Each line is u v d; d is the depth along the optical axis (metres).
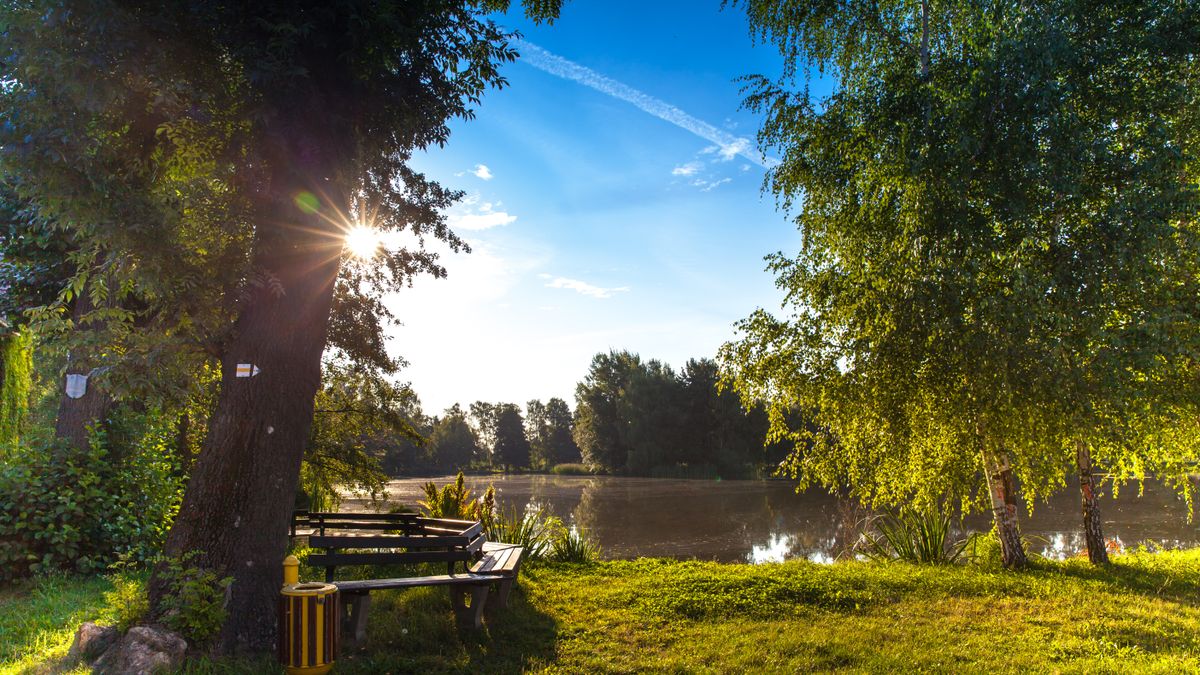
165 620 5.47
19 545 8.59
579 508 30.97
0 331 11.47
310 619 5.18
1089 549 11.95
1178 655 6.32
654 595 8.87
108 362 5.81
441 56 6.88
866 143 10.01
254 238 6.21
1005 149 8.52
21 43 5.25
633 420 69.81
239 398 6.05
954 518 22.44
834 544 18.77
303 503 18.38
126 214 5.53
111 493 9.81
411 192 11.22
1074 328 8.15
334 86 6.30
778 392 11.32
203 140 6.25
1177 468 11.62
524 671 5.82
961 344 8.67
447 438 102.00
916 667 6.06
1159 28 8.71
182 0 5.57
